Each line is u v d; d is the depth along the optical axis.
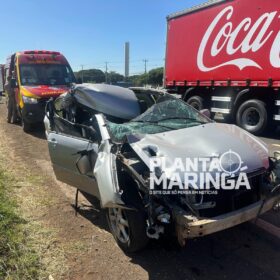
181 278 3.42
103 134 4.20
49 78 11.45
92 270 3.53
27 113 10.22
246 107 10.98
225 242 4.04
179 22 13.42
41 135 10.31
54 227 4.38
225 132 4.23
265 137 10.45
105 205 3.62
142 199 3.57
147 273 3.50
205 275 3.46
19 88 10.95
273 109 10.45
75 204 5.01
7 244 3.83
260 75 10.34
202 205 3.33
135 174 3.52
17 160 7.48
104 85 5.38
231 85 11.38
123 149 3.96
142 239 3.62
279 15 9.57
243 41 10.75
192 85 13.10
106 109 4.89
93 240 4.09
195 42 12.66
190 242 4.04
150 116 4.75
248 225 4.41
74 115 5.14
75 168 4.76
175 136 4.07
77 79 12.09
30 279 3.33
